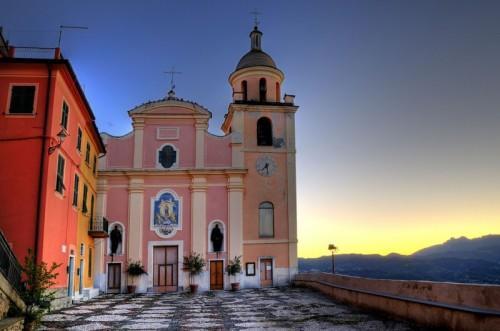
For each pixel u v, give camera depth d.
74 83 20.48
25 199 17.75
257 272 33.38
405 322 14.57
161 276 32.72
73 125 21.98
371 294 17.44
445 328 12.25
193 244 33.12
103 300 25.41
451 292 12.41
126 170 33.47
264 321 16.23
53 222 18.84
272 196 34.72
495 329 10.24
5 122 18.31
